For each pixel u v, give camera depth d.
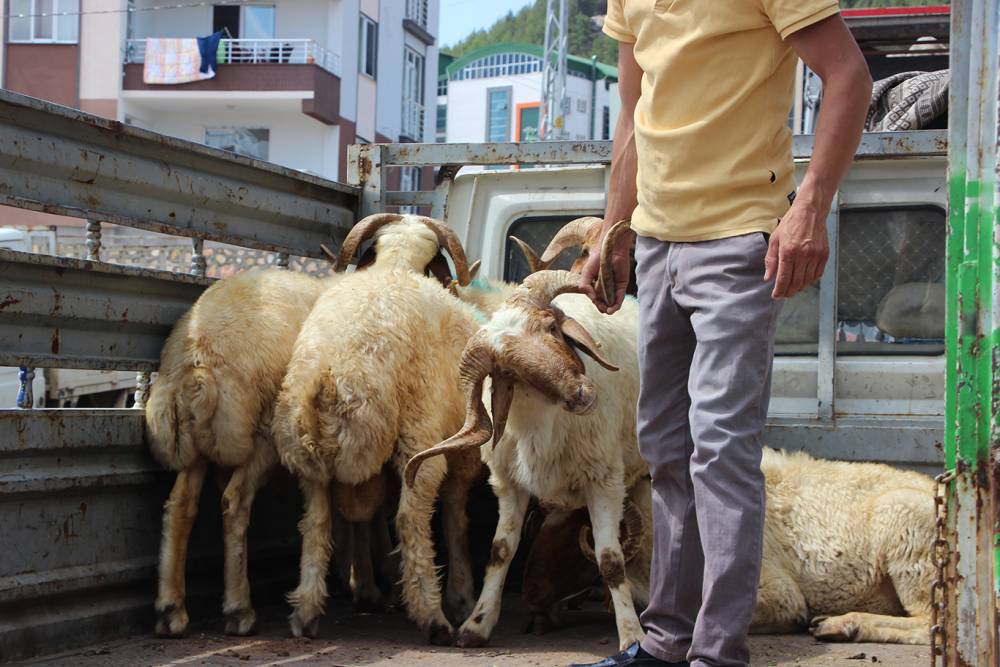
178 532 4.69
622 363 4.92
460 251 5.78
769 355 3.35
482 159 6.41
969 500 2.70
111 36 27.53
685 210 3.43
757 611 5.10
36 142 4.43
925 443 5.57
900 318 5.90
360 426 4.52
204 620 5.01
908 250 5.93
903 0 35.22
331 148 29.30
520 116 54.62
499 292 5.94
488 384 4.70
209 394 4.60
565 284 4.45
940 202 5.88
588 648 4.64
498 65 56.38
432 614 4.66
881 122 7.20
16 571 4.11
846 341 5.96
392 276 4.96
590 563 4.96
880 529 5.18
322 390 4.52
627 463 5.06
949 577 2.75
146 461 4.80
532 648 4.63
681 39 3.46
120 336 4.87
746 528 3.21
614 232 3.93
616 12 3.88
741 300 3.29
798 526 5.32
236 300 4.85
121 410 4.68
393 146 6.60
